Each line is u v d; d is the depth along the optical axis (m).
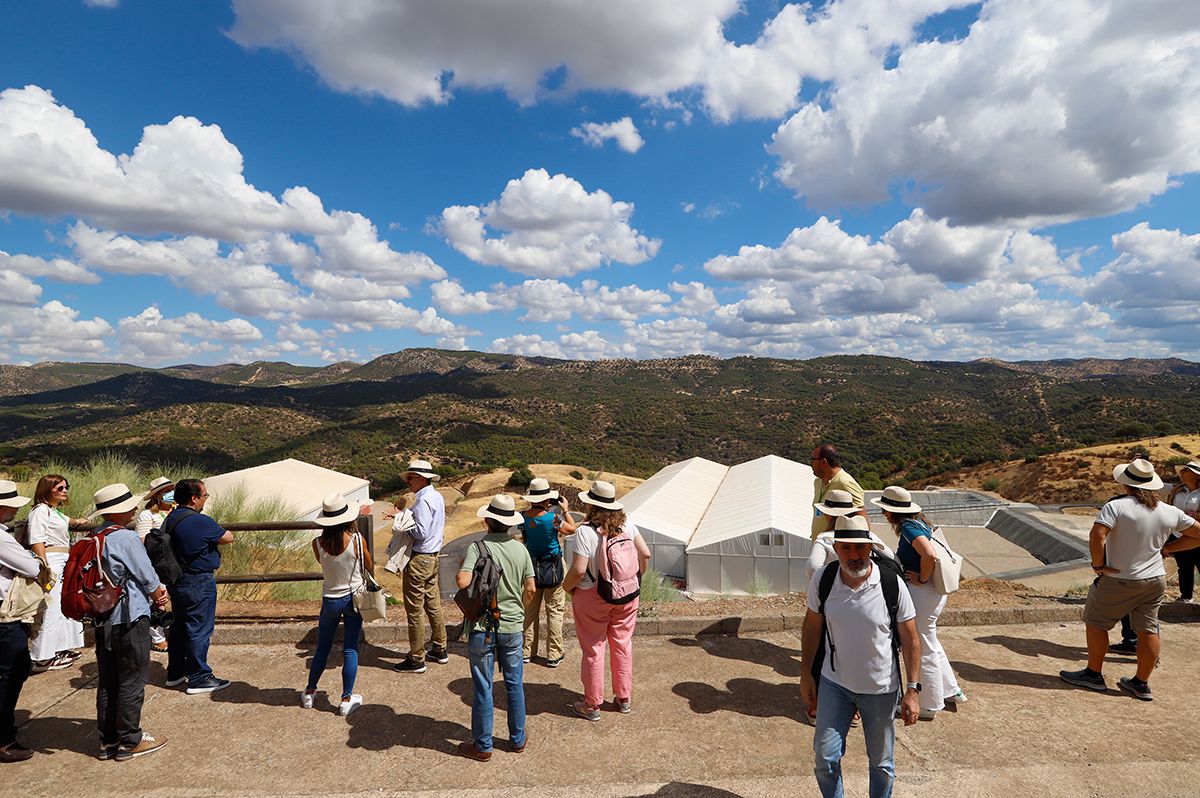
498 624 4.07
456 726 4.53
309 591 9.60
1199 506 6.29
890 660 3.08
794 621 6.47
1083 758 4.05
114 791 3.75
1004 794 3.69
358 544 4.76
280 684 5.26
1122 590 4.76
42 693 5.09
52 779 3.87
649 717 4.64
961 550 27.58
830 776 3.15
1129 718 4.57
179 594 4.97
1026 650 5.88
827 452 5.62
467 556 4.15
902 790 3.72
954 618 6.60
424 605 5.50
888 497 4.72
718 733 4.42
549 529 5.64
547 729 4.47
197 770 3.97
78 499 11.51
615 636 4.66
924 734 4.36
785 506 28.16
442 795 3.70
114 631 4.00
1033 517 29.70
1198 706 4.73
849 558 3.11
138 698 4.11
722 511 29.94
